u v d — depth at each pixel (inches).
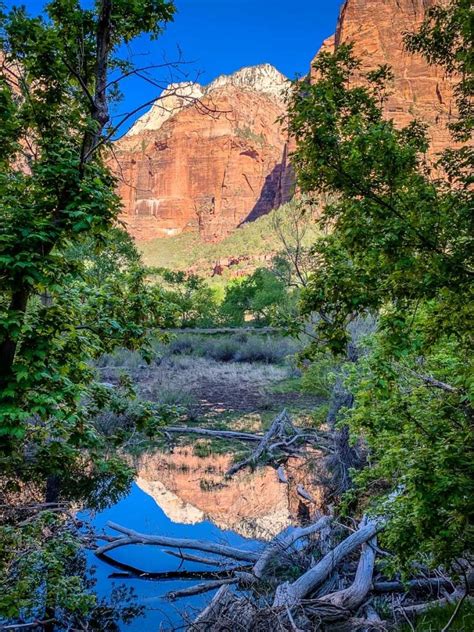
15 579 179.9
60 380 154.9
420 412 198.1
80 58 172.2
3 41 162.7
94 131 160.1
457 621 203.9
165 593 286.5
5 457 187.2
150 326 220.5
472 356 176.6
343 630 225.9
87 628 242.8
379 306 158.4
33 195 150.4
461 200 139.0
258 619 212.7
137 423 238.7
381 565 276.8
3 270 139.2
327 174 151.8
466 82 159.2
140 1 171.8
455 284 134.8
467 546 158.1
